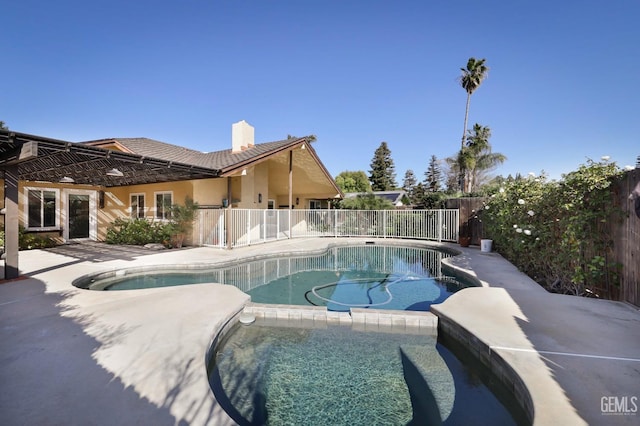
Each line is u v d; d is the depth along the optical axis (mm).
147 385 2598
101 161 7520
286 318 4902
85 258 8984
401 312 4746
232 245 11414
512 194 8523
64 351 3184
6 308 4500
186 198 11969
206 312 4398
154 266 8117
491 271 7512
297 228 17609
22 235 10828
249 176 13797
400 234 16359
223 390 3227
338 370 3619
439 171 53438
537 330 3721
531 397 2424
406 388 3281
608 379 2654
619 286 4758
